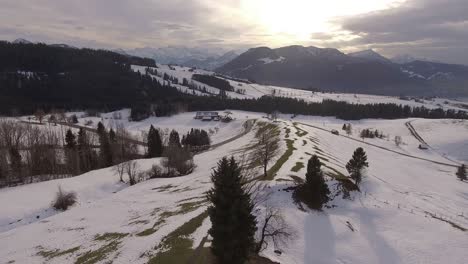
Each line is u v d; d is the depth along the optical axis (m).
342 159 123.50
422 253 54.31
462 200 98.56
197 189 81.62
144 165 118.62
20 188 96.25
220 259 35.12
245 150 135.38
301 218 59.41
